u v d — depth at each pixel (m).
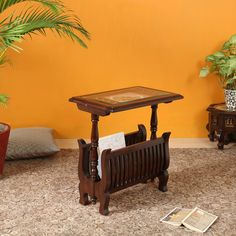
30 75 3.21
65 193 2.44
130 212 2.22
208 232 2.03
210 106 3.21
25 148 2.91
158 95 2.35
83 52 3.20
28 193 2.43
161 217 2.17
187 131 3.38
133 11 3.16
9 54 3.14
